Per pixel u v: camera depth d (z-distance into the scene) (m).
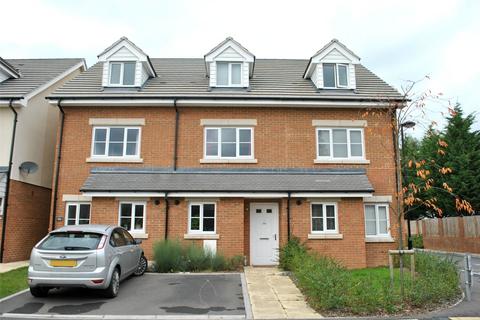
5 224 14.71
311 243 14.71
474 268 15.88
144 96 15.95
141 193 14.51
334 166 16.05
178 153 16.03
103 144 16.20
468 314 8.24
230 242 14.59
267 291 10.21
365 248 14.96
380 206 15.83
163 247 13.35
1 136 15.38
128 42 17.08
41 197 17.38
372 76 18.59
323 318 7.89
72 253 8.93
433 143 27.95
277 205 15.67
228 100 15.98
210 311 8.41
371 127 16.23
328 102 16.05
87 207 15.62
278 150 16.11
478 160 28.36
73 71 19.75
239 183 14.95
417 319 7.82
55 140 18.64
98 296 9.62
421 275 10.39
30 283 8.88
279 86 17.48
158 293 9.98
